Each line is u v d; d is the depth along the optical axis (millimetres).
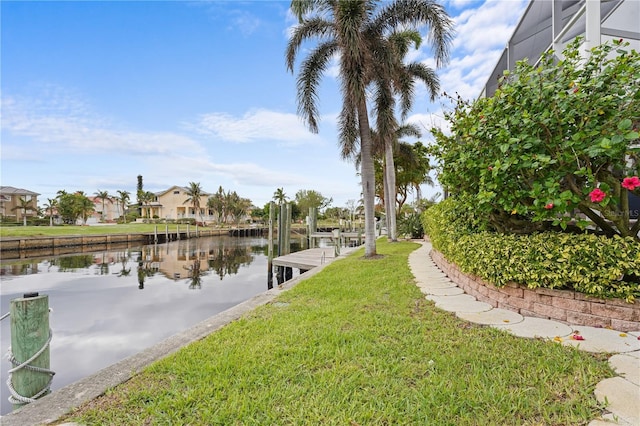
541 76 3346
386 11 8828
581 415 1753
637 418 1702
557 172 3211
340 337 3008
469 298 4414
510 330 3084
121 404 2049
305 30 9086
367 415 1846
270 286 11453
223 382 2266
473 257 4285
